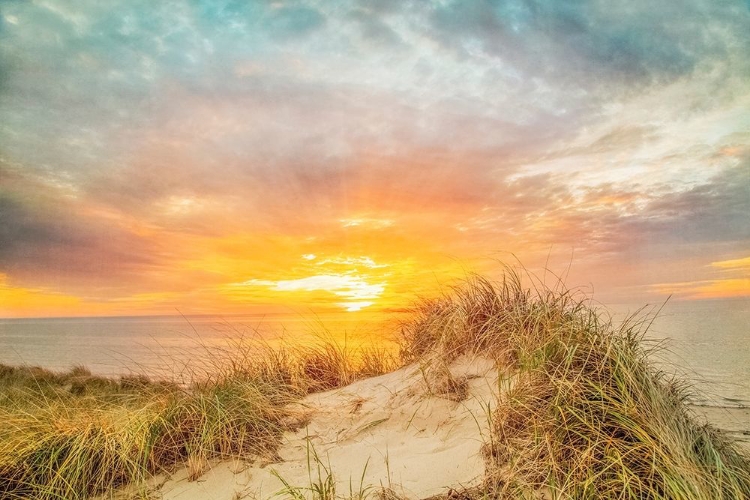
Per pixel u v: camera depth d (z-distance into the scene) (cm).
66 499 304
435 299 565
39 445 349
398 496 254
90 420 388
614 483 226
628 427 251
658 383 308
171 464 344
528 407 283
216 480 319
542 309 397
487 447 278
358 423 370
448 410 348
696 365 547
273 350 573
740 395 447
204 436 352
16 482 326
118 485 328
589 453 240
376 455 313
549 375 299
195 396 416
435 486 258
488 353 396
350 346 598
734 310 1892
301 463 325
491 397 340
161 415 379
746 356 659
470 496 241
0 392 640
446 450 296
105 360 1346
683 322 1172
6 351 2489
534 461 251
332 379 548
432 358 424
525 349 339
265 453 345
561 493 222
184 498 305
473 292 473
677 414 290
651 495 219
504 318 410
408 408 366
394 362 562
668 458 228
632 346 336
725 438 301
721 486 231
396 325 584
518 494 234
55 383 942
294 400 449
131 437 353
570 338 325
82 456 338
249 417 379
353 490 270
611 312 366
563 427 259
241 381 468
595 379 297
